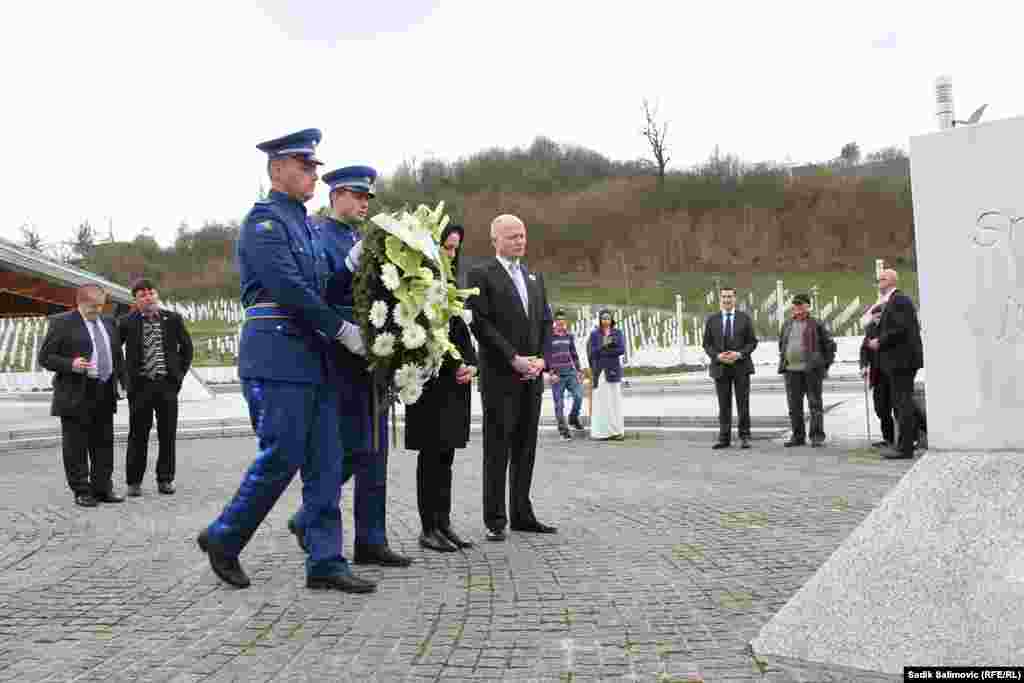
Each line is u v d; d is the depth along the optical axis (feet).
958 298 11.28
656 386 79.77
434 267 16.66
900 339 32.40
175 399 29.55
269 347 15.28
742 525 20.40
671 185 279.69
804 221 261.65
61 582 16.40
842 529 19.49
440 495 19.19
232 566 15.79
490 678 10.73
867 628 10.75
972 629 10.17
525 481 20.75
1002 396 11.00
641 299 217.97
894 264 244.22
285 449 15.30
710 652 11.43
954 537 10.78
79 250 202.39
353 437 17.28
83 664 11.63
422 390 17.93
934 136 11.43
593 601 14.19
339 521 15.88
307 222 16.22
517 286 20.86
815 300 119.75
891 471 29.48
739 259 253.44
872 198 263.29
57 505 26.89
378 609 14.10
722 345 39.45
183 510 25.44
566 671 10.89
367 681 10.76
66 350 26.99
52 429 54.13
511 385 20.22
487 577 16.15
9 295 69.26
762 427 44.52
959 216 11.27
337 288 16.83
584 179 303.89
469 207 282.15
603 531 20.42
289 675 11.04
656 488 27.25
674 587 14.90
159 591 15.58
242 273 15.67
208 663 11.57
